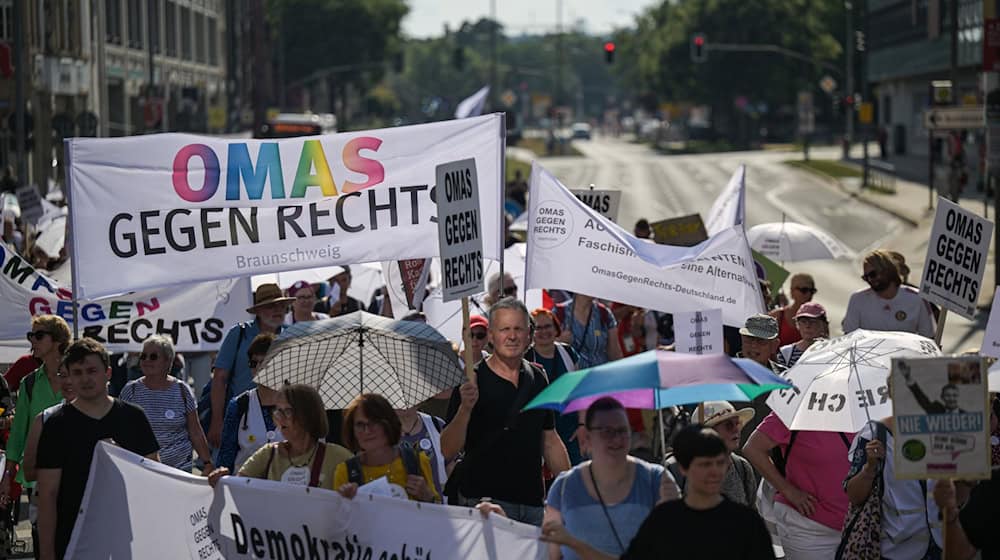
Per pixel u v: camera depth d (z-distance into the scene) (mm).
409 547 9281
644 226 23422
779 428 10719
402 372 10992
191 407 12578
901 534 9703
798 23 130875
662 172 93125
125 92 70500
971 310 12305
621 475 8516
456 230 10414
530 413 10367
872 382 10273
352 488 9344
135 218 12602
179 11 83562
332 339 10992
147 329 15414
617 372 8094
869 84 128750
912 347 10445
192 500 9859
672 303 13805
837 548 10195
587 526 8477
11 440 12672
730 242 13836
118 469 10008
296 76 151875
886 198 66188
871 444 9570
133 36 72562
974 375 8203
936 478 8219
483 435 10367
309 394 9594
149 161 12602
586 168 98500
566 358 12625
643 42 171000
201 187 12664
